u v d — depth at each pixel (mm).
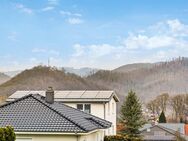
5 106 30484
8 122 28297
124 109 63281
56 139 27266
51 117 28469
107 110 49781
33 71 147000
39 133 27172
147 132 89000
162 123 106312
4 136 20031
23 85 137500
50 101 31953
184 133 91938
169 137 87562
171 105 143625
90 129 28406
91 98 48375
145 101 155750
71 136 27141
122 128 63156
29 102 30578
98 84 161625
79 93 50500
